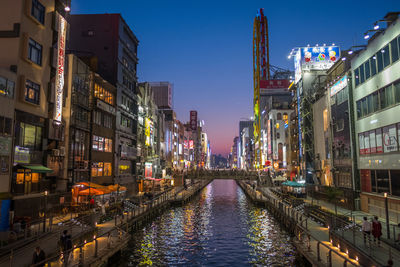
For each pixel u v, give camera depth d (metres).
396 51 27.45
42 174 30.86
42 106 30.17
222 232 35.25
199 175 89.69
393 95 28.14
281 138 109.12
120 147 51.19
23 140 27.42
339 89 40.94
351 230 22.72
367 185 33.66
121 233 25.56
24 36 27.31
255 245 29.50
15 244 19.03
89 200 32.38
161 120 88.19
